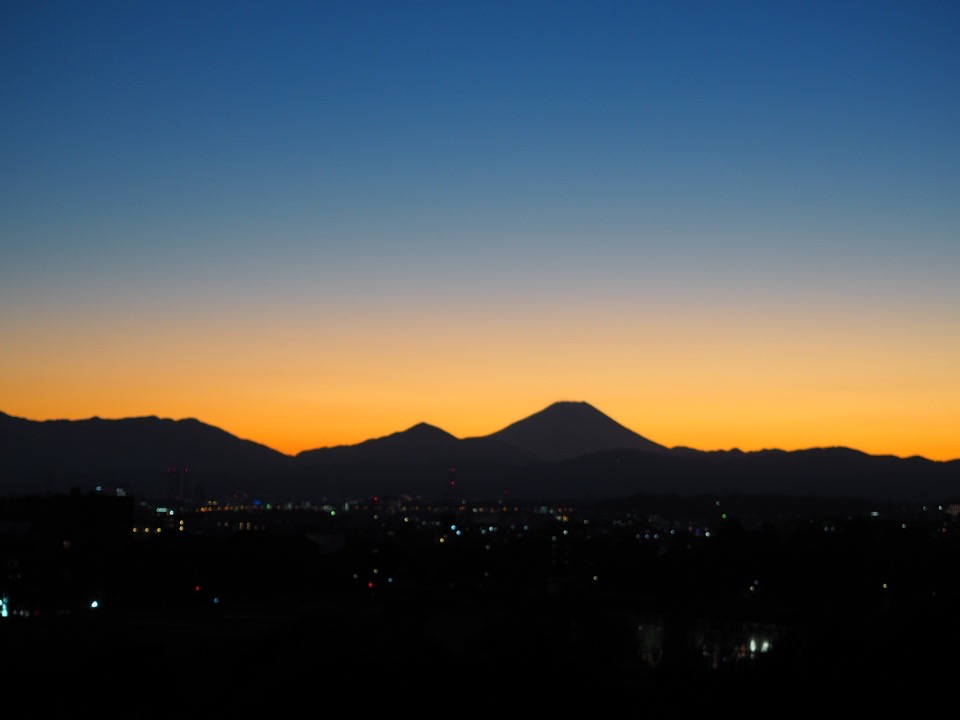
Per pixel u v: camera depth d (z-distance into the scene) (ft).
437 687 240.12
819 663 244.01
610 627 470.80
